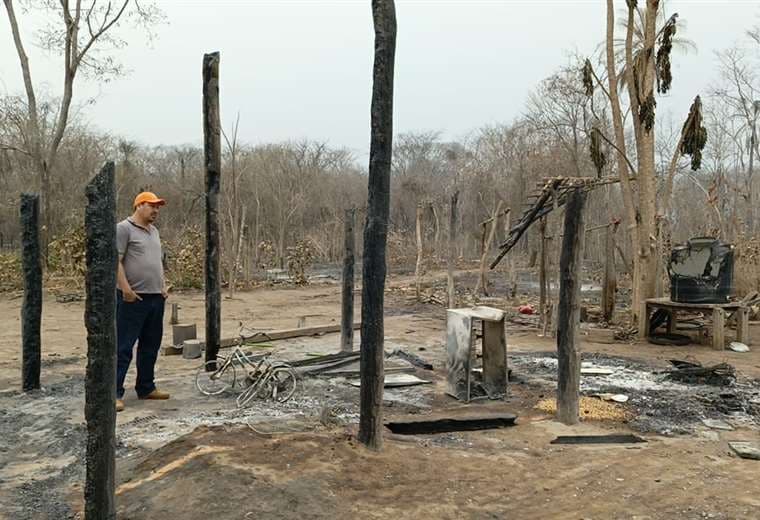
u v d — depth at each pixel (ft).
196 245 72.69
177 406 22.62
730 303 39.65
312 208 129.08
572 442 19.75
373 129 16.56
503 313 24.76
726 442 19.92
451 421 20.71
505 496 15.15
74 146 105.50
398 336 41.34
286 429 18.44
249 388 23.77
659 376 29.50
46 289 65.10
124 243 22.11
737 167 109.60
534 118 167.73
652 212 43.80
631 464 17.65
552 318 42.63
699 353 36.88
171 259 74.38
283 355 32.37
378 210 16.60
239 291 73.05
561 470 17.03
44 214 79.36
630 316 48.24
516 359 33.42
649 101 43.80
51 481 16.03
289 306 59.21
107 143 115.34
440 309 57.00
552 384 27.27
